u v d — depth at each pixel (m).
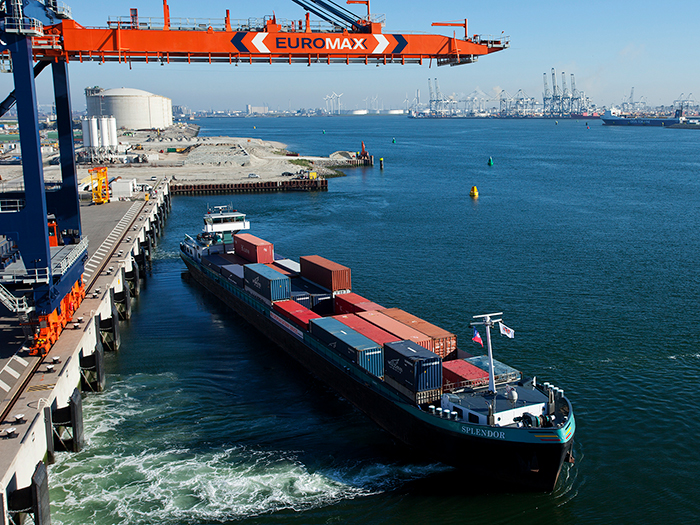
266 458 40.72
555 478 35.66
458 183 188.12
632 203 144.62
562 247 98.69
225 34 56.53
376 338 46.56
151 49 55.00
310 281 65.88
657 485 37.12
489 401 38.09
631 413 45.25
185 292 79.88
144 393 50.22
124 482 37.91
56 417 40.38
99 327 56.62
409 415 39.91
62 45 52.97
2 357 44.97
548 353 55.97
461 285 77.69
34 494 31.00
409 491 37.06
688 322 63.19
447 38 61.69
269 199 159.50
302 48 58.69
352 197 161.38
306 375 53.47
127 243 84.50
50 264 45.16
